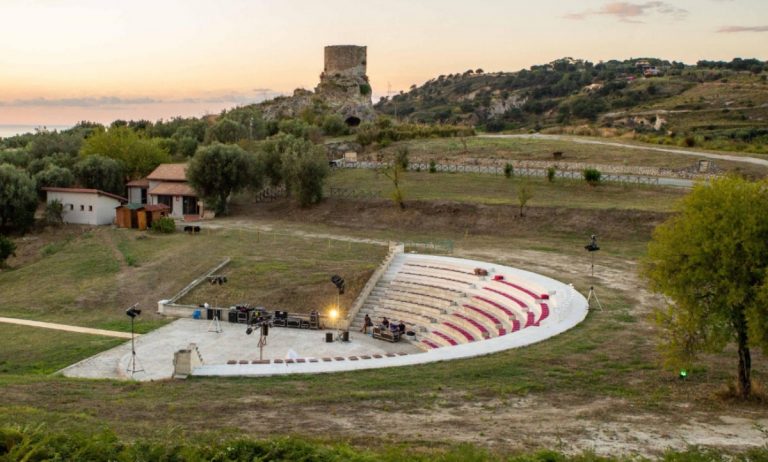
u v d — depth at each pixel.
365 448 17.89
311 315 43.25
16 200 72.88
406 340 40.38
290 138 104.69
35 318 46.06
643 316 35.06
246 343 39.59
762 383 23.94
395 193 72.88
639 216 59.16
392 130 129.88
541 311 37.38
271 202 86.25
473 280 46.88
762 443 18.52
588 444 18.59
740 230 21.55
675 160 88.38
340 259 56.06
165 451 15.80
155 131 154.75
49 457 15.21
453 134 133.38
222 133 125.88
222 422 21.09
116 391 26.09
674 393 23.53
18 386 26.97
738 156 89.75
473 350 30.61
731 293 21.38
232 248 61.56
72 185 88.56
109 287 51.94
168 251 61.22
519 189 73.25
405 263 52.69
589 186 75.19
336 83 181.88
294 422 21.08
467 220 67.00
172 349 38.09
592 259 49.19
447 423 20.80
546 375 25.97
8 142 155.88
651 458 17.41
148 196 87.38
